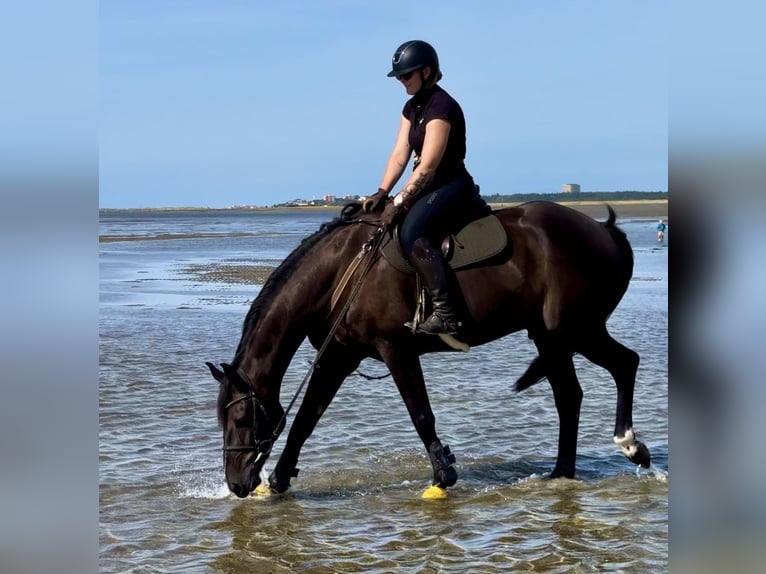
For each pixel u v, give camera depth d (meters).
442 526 5.41
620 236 6.43
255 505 5.87
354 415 8.15
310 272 5.98
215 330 13.09
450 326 5.73
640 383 9.17
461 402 8.58
